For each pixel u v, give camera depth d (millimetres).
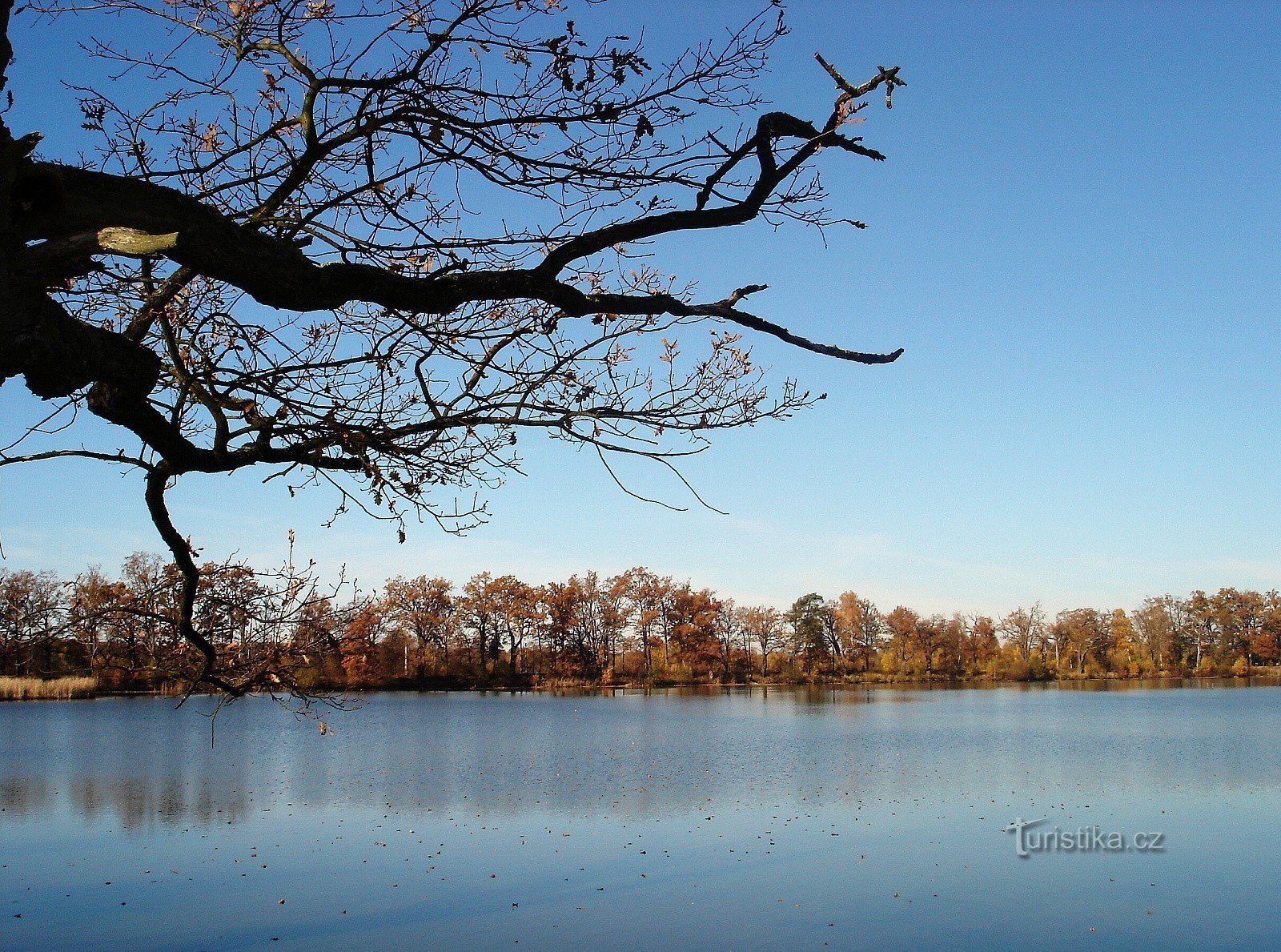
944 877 17938
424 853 19766
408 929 14961
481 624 88188
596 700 73125
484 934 14750
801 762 33281
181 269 4309
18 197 3025
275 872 18359
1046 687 96938
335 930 15047
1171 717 53094
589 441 4559
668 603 95500
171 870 18422
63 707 61938
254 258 3340
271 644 5699
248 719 52594
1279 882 17391
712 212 4113
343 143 4188
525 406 4562
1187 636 116188
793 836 21297
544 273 3922
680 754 35938
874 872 18297
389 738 42500
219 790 27344
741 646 100062
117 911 15852
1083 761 33250
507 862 19031
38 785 28172
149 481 4684
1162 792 26516
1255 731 44125
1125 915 15555
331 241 4457
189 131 5070
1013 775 29891
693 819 23156
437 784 28594
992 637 111438
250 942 14422
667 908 16109
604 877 18078
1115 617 117438
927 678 104188
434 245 4547
